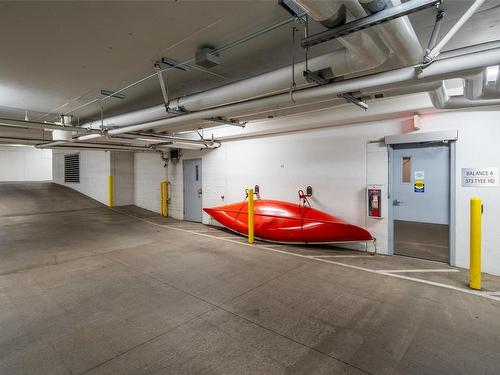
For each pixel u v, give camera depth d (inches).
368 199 185.2
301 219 203.2
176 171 336.5
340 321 101.1
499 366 77.4
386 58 92.2
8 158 601.3
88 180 462.0
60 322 101.0
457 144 157.1
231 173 271.6
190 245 210.4
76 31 99.2
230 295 123.0
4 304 115.0
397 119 177.5
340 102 147.4
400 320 101.6
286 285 133.5
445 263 163.9
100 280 140.9
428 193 169.0
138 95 180.2
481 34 108.0
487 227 148.9
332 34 71.9
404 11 61.1
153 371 75.8
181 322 100.9
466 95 122.9
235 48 118.0
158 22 95.0
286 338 90.9
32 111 219.5
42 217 331.9
